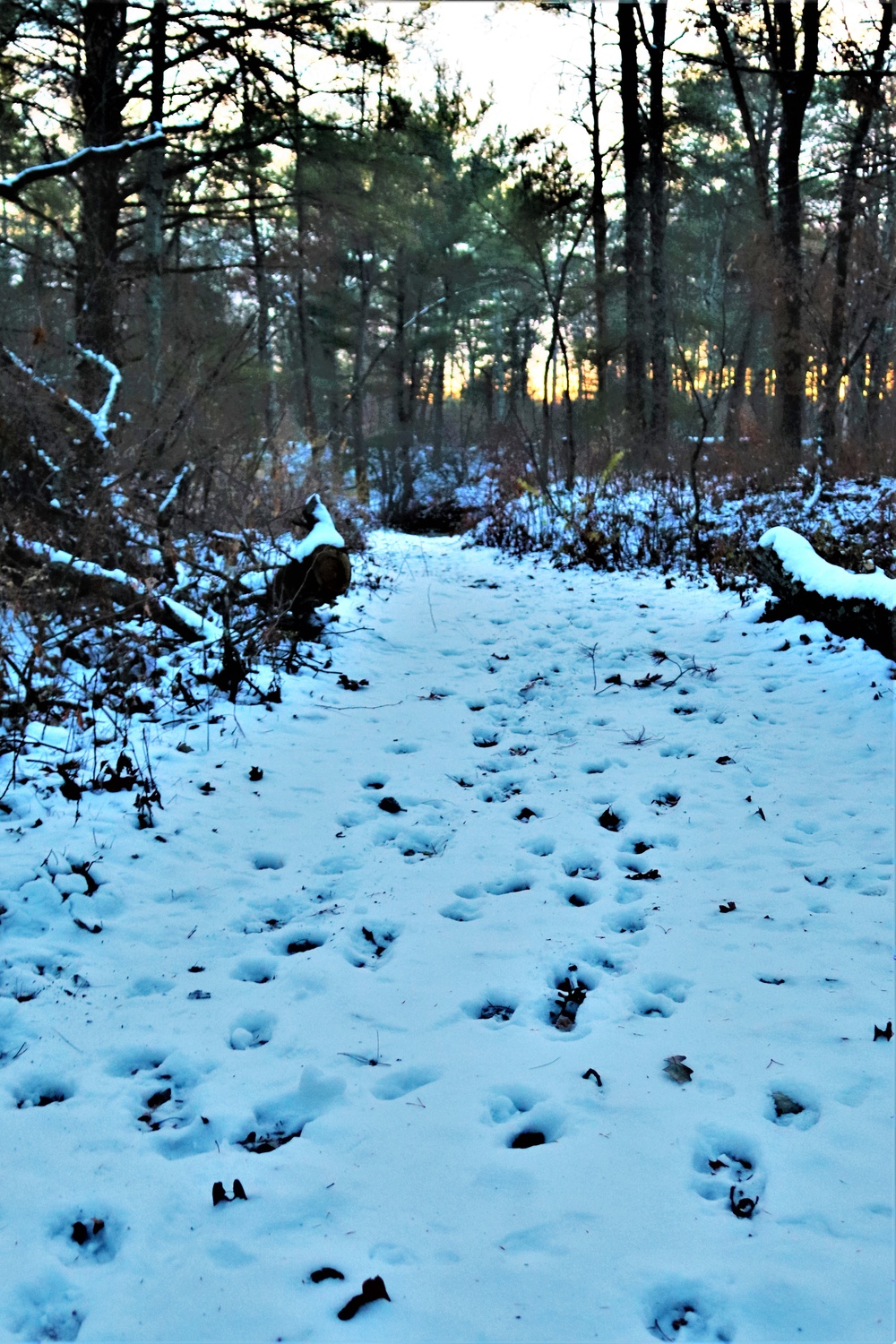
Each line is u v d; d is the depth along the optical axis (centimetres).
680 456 1666
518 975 336
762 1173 238
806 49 1688
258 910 391
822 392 1867
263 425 1123
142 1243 221
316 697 681
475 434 3147
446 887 406
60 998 325
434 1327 197
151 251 1174
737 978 329
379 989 329
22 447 733
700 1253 214
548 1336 194
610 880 408
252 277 1612
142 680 672
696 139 2553
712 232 2394
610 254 2406
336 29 1200
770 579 843
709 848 435
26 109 1155
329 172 1352
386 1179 239
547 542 1431
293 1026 309
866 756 527
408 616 979
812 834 444
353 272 2444
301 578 802
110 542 736
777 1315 198
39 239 1074
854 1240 216
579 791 509
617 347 2052
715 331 2248
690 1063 284
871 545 995
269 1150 255
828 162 1938
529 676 748
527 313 2984
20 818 449
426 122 2044
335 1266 213
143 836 446
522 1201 230
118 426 812
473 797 507
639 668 750
